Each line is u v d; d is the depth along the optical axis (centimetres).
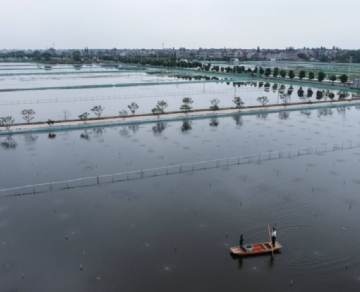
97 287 1616
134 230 2050
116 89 7956
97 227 2081
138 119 4609
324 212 2253
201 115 4872
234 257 1820
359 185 2645
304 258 1814
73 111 5375
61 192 2514
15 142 3719
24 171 2903
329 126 4466
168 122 4638
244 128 4347
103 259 1802
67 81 9725
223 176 2803
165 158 3212
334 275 1697
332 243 1938
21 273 1705
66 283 1641
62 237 1984
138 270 1723
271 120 4797
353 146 3600
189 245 1914
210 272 1712
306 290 1603
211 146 3591
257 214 2227
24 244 1922
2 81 9731
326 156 3291
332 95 6312
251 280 1662
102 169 2933
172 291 1592
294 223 2127
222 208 2298
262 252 1842
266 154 3325
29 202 2375
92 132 4116
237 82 9469
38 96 6881
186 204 2350
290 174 2853
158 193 2503
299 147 3566
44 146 3578
